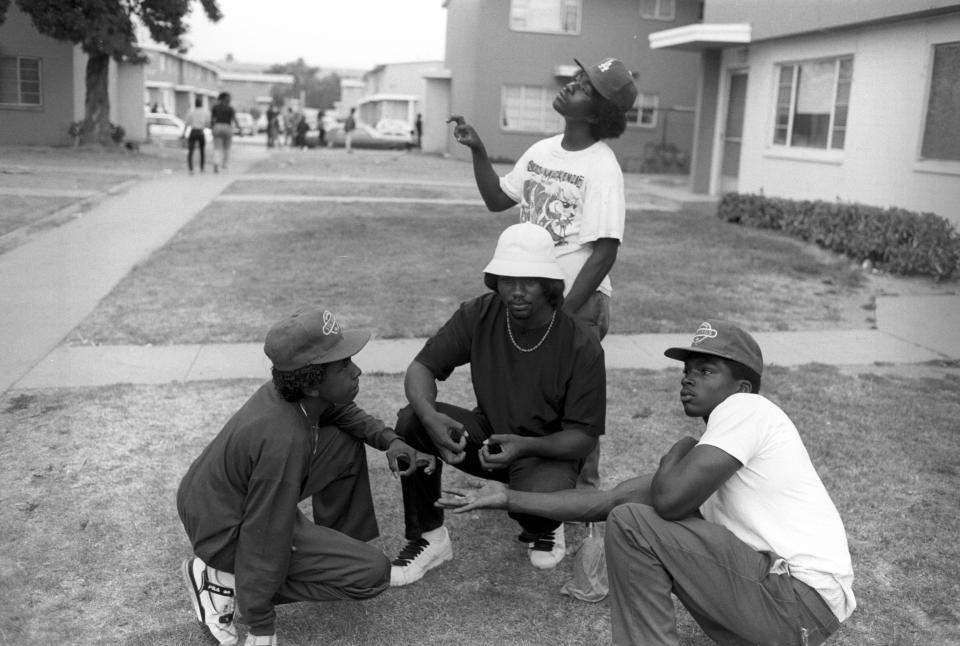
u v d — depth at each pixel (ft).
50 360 21.09
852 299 29.84
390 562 11.46
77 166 66.08
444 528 12.30
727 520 9.47
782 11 49.49
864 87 42.93
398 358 21.77
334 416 11.20
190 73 187.11
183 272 31.14
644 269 33.99
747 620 8.90
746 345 9.50
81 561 12.14
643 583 9.14
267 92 258.78
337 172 75.82
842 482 15.08
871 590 11.86
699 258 36.65
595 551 11.48
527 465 11.35
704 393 9.59
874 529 13.47
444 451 11.30
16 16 79.15
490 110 94.89
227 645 10.36
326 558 10.14
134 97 105.50
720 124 63.93
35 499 13.89
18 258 32.99
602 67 12.57
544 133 95.81
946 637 10.86
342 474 11.34
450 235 40.73
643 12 94.32
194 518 9.82
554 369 11.27
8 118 80.79
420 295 28.25
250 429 9.59
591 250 12.99
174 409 17.93
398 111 172.04
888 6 39.52
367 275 31.17
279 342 9.53
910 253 33.47
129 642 10.41
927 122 38.68
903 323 26.55
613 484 14.85
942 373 21.81
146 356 21.57
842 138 46.09
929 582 12.05
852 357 23.03
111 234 38.52
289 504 9.61
